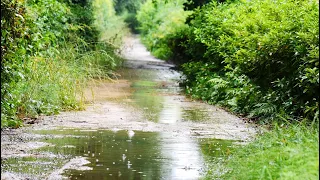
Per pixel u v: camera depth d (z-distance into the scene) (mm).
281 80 10445
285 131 8062
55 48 15172
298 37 9734
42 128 9922
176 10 40125
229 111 12547
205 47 18391
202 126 10367
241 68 11484
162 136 9273
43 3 16125
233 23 14086
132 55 39656
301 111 10117
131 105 13430
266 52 10523
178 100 14789
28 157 7582
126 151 8047
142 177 6609
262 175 5762
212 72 16344
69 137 9078
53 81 12453
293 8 11133
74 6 24672
